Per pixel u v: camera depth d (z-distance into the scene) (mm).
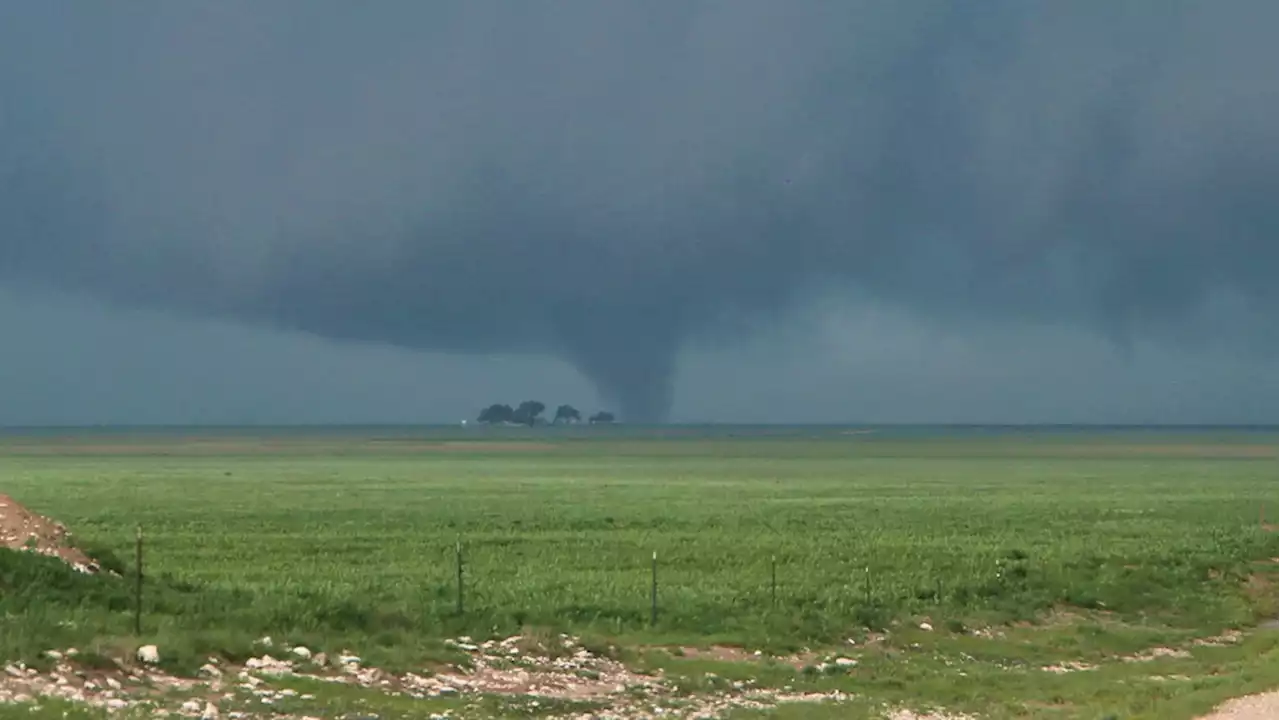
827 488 181500
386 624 47375
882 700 41469
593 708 37594
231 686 34875
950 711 39281
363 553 86562
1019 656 55719
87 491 162375
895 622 59969
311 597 55438
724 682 43438
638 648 49719
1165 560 86875
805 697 41969
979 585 71062
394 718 32906
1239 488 184375
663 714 37188
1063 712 37688
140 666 35562
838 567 79062
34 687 31516
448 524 111812
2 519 49875
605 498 154000
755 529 108500
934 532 106688
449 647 44562
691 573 74875
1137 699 39469
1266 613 74312
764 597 63125
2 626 36750
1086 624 65938
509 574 73500
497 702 37031
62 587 45156
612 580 69812
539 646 45938
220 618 44812
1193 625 68875
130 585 48531
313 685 36125
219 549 88562
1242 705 36469
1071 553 89188
